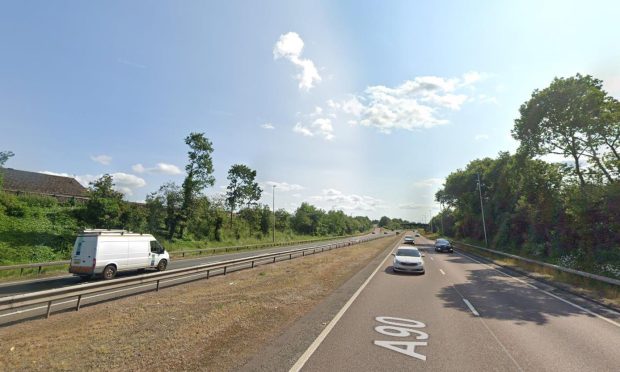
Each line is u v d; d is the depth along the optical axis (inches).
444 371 197.6
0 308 312.7
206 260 1072.8
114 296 476.7
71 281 632.4
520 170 1157.7
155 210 1408.7
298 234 3201.3
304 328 283.6
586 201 753.6
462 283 564.4
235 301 402.0
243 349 232.4
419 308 365.7
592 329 291.9
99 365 209.0
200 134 1462.8
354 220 5408.5
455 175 2677.2
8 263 777.6
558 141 932.0
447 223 3705.7
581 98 829.8
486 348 238.4
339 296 431.2
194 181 1461.6
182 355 222.1
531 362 213.6
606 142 831.7
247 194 2226.9
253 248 1733.5
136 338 260.8
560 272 644.7
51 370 205.0
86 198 1441.9
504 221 1550.2
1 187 1111.6
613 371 200.7
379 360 212.8
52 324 332.8
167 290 530.0
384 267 800.3
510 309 369.1
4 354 238.2
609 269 627.2
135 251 722.2
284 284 536.1
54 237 965.8
